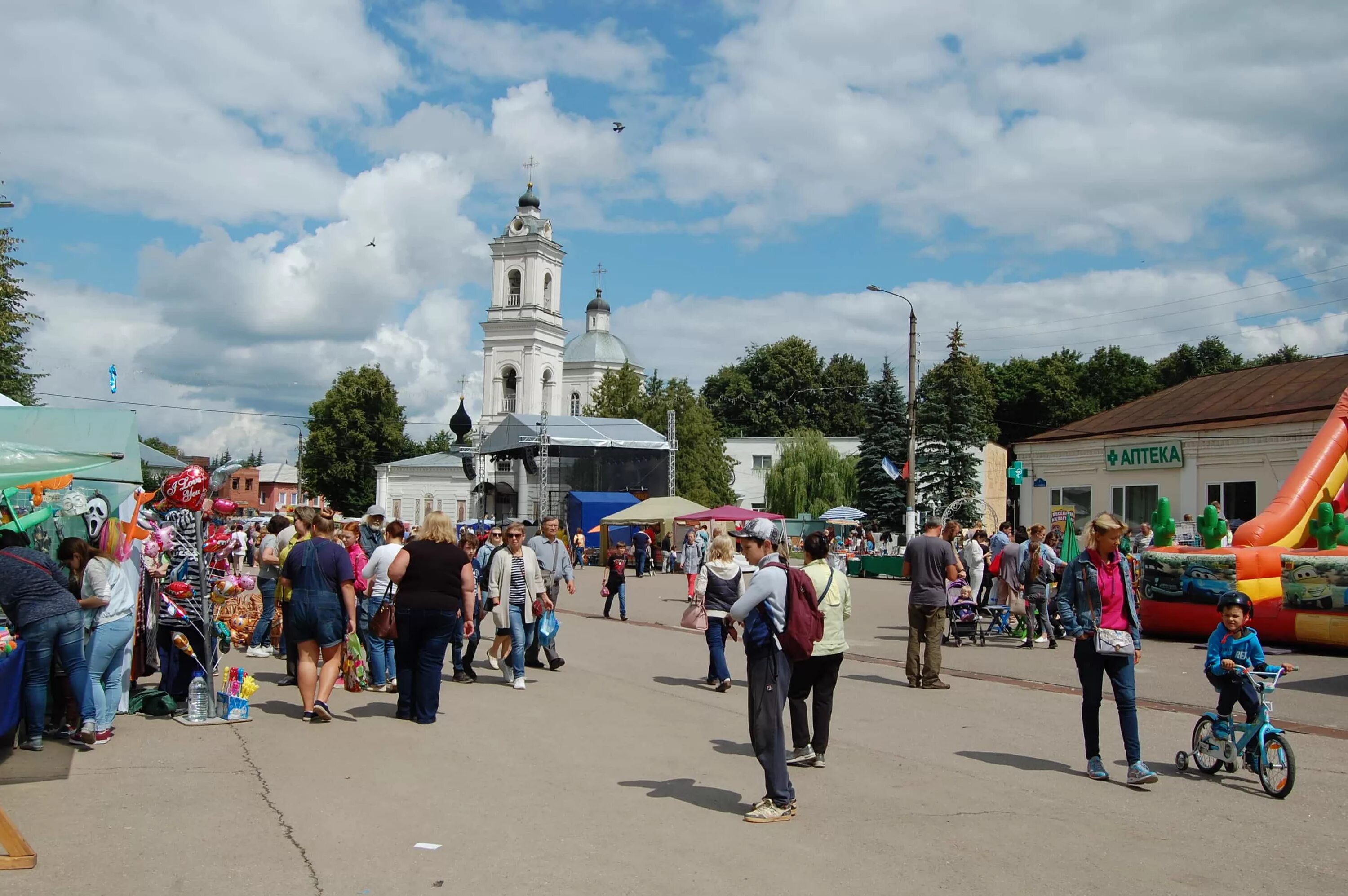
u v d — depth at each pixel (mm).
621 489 56781
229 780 7441
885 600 26906
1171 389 32875
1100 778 7934
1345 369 27953
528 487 60406
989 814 6895
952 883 5480
